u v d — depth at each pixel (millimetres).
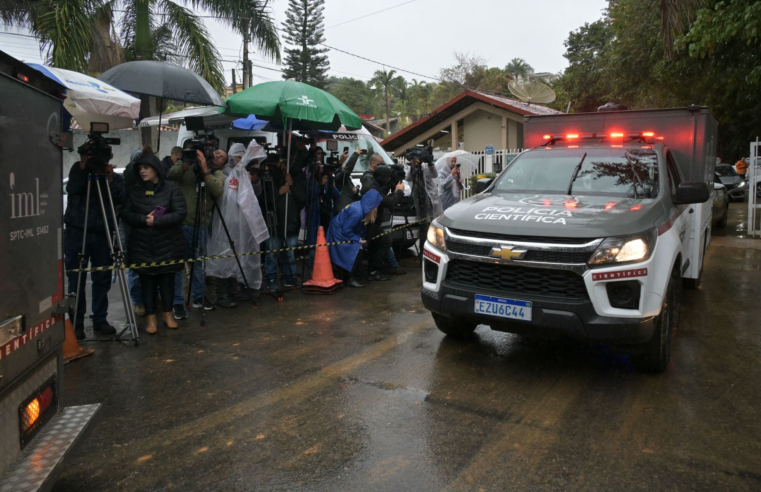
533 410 3695
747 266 8445
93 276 5402
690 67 14414
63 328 2889
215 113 9633
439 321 4980
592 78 30875
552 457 3105
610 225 3928
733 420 3518
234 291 6504
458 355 4766
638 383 4129
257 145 6449
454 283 4340
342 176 7988
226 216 6332
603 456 3107
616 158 5250
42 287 2645
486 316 4141
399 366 4520
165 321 5652
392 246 8492
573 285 3863
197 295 6465
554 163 5414
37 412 2582
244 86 18422
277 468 3041
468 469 3002
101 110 5180
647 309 3840
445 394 3965
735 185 19062
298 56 38938
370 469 3016
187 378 4332
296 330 5523
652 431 3385
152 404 3875
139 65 6602
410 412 3688
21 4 11805
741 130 23266
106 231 5062
